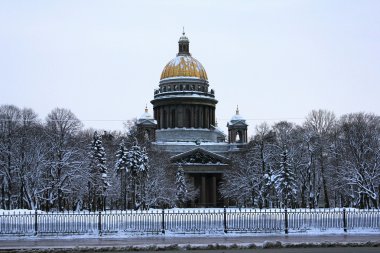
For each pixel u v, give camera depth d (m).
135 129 157.12
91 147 123.56
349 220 62.31
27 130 127.12
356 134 126.00
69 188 117.31
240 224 59.00
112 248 43.09
